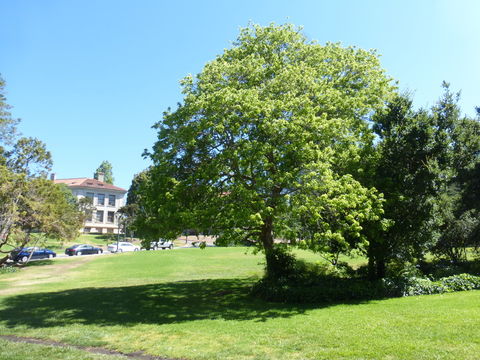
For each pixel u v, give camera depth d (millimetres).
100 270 33688
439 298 13695
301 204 14109
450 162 18672
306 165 13930
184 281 25125
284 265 17859
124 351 9719
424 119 17828
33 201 33500
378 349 8273
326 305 14266
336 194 14945
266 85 16797
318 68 18625
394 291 15562
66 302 17453
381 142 18828
